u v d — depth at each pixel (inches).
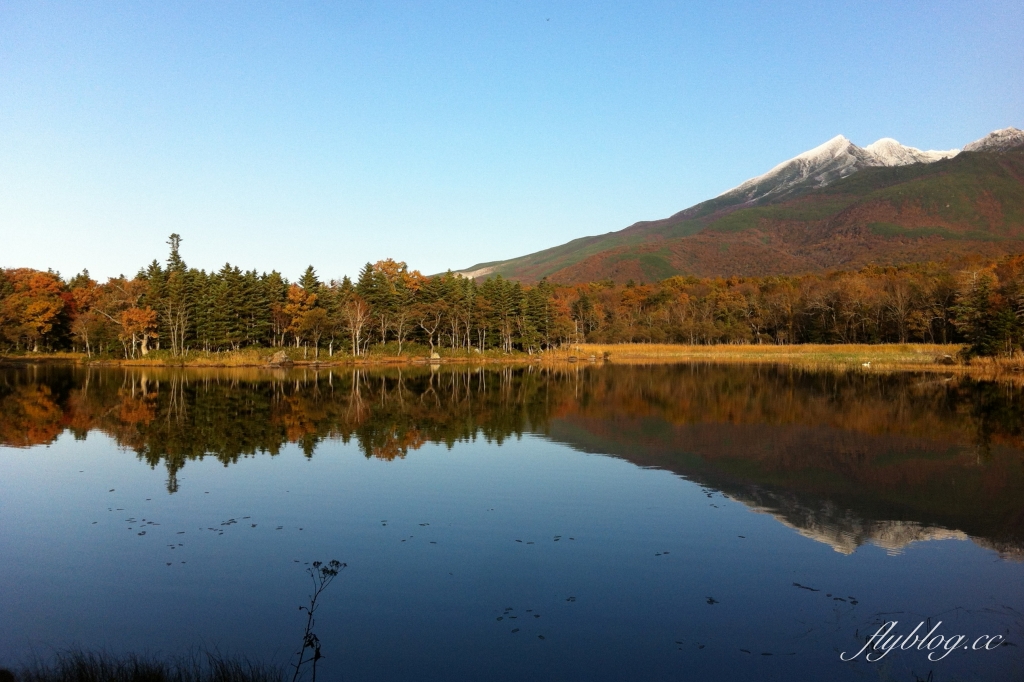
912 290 4699.8
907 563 565.0
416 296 4877.0
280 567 550.0
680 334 5492.1
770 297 5876.0
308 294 4057.6
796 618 462.9
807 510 716.7
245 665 394.3
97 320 3750.0
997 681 386.0
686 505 732.0
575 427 1294.3
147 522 670.5
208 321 3678.6
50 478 858.8
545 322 4832.7
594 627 446.6
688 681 381.7
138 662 394.9
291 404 1679.4
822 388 2146.9
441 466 930.7
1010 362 3006.9
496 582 518.6
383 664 398.6
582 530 643.5
